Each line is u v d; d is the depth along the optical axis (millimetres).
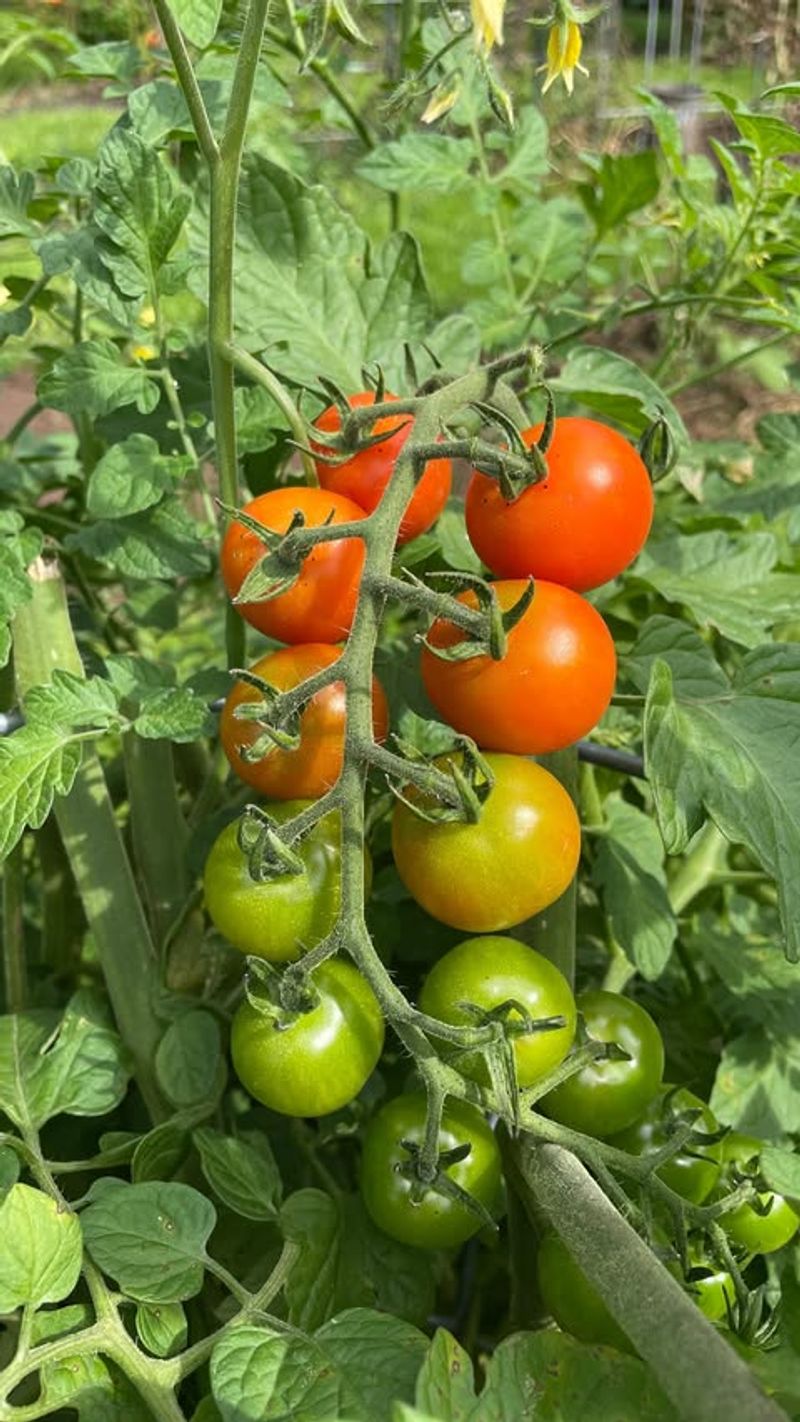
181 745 294
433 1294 212
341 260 251
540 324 353
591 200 350
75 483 341
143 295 229
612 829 273
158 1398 178
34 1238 179
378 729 191
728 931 310
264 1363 171
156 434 284
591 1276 156
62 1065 220
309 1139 252
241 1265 220
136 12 375
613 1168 175
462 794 163
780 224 315
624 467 184
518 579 188
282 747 165
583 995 210
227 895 185
